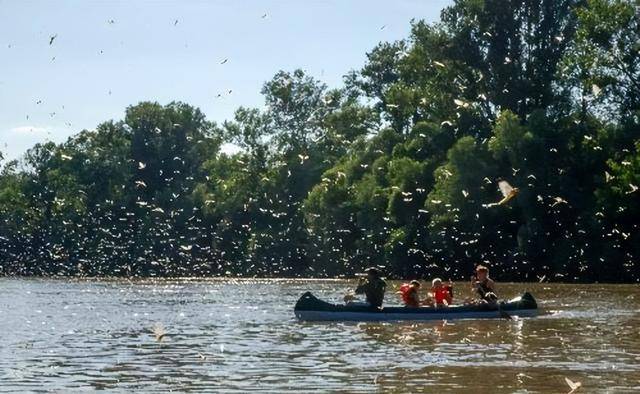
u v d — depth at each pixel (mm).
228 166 104250
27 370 20484
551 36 71750
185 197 96062
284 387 17953
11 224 95688
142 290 57750
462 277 65750
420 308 32844
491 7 71500
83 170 106250
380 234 71500
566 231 61219
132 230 88875
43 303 43938
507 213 63938
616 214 58250
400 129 91375
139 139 109625
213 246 90062
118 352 23625
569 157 63156
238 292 54938
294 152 95250
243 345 25047
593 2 63969
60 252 87500
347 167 82750
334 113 98562
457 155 64688
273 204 90188
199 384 18422
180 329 29922
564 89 71438
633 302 41625
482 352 23078
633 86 65125
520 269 62844
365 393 17250
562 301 42469
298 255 84125
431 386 17953
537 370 19875
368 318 32844
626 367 20250
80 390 17875
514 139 62906
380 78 100750
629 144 62594
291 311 37875
